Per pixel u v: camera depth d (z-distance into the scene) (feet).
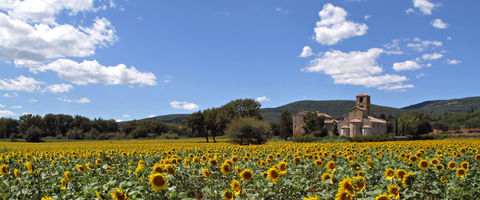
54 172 33.35
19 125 344.49
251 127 159.12
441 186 26.13
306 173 33.91
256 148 63.05
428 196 25.98
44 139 291.38
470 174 28.30
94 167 36.35
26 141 251.39
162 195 21.54
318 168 32.91
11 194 24.64
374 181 28.89
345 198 18.84
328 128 297.74
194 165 32.22
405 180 22.77
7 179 27.14
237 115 301.02
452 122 408.87
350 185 19.80
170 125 435.53
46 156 53.67
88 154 46.32
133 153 49.93
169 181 24.20
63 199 22.94
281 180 24.50
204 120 260.42
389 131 288.10
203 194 27.48
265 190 22.72
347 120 279.28
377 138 185.16
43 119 368.07
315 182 30.22
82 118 400.06
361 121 262.26
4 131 333.62
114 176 30.53
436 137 205.36
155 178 20.68
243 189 23.21
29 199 24.38
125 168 36.37
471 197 23.57
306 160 37.19
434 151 56.85
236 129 160.56
